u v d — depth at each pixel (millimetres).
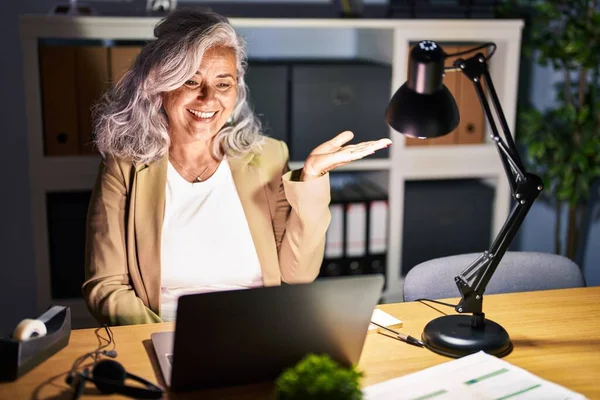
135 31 2713
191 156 2020
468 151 3086
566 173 3154
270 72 2889
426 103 1505
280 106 2930
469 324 1554
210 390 1352
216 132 2006
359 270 3125
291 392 1069
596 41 3061
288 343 1348
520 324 1641
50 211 2834
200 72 1922
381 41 3061
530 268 2000
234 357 1323
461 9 3080
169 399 1317
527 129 3166
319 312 1332
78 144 2814
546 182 3219
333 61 3174
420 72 1485
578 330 1611
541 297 1805
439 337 1508
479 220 3189
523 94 3490
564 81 3453
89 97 2781
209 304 1249
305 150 2980
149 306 1925
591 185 3402
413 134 1504
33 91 2709
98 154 2838
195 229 1981
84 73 2760
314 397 1056
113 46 2787
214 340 1288
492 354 1479
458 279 1541
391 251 3096
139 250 1926
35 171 2770
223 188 2027
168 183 2008
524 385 1337
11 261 3209
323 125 2973
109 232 1916
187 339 1268
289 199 1854
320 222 1896
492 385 1336
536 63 3443
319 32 3289
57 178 2795
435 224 3152
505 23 2980
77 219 2848
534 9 3270
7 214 3168
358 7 2996
